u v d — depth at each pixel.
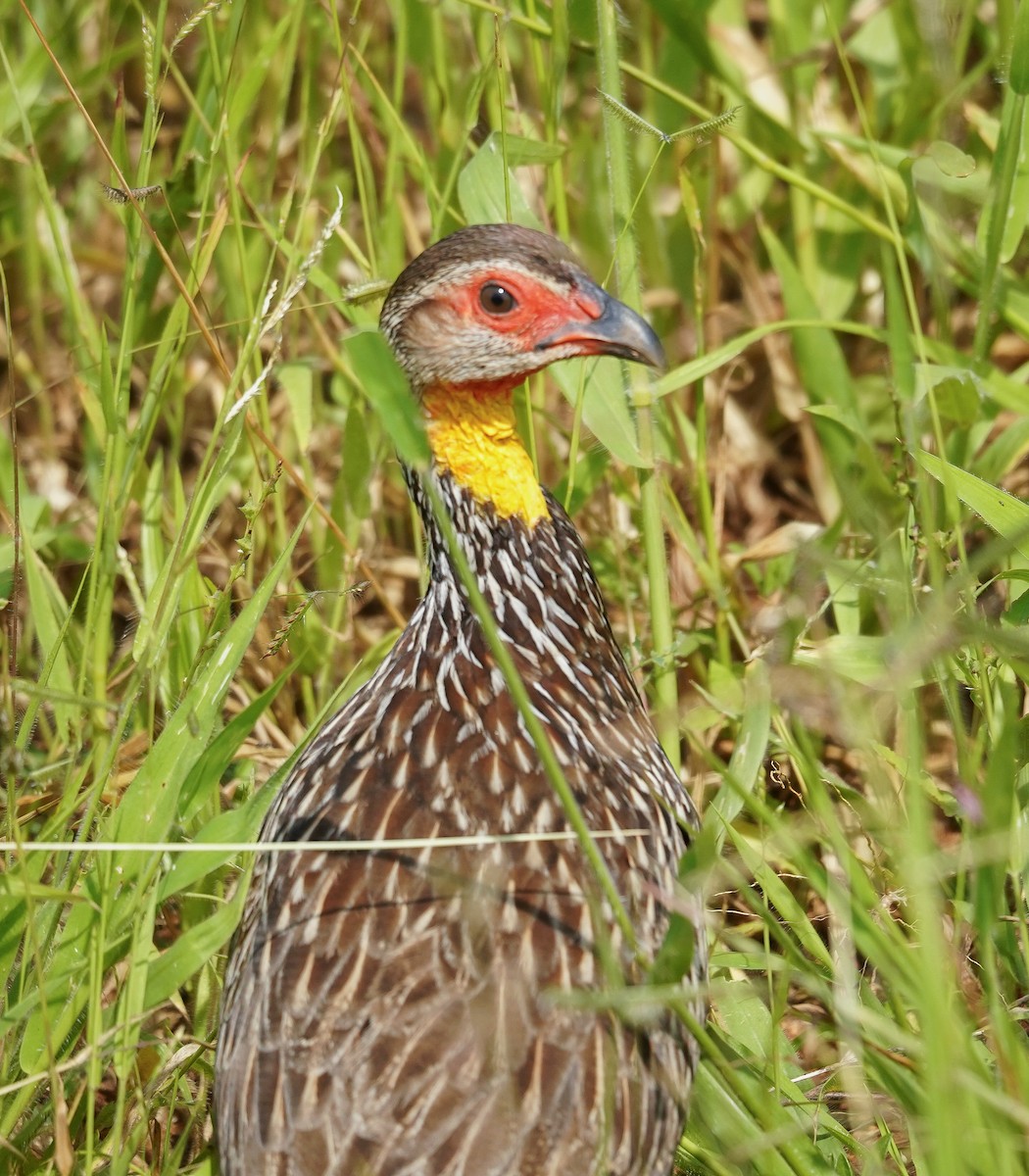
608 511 11.50
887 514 10.70
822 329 11.26
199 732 8.16
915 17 12.39
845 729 7.18
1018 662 7.96
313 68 12.67
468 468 8.64
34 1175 7.86
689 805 8.71
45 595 9.60
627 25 10.26
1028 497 12.27
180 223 11.80
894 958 6.85
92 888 7.96
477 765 7.93
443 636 8.58
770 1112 7.00
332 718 8.74
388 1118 6.71
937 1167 6.16
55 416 13.58
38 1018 7.80
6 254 13.72
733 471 13.18
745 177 13.29
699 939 7.86
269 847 7.29
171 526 11.95
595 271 12.74
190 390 13.25
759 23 15.58
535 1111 6.73
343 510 11.18
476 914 7.18
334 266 12.34
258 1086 6.98
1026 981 8.12
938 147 9.74
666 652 9.82
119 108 10.22
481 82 10.34
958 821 10.05
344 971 7.14
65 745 9.84
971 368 10.74
